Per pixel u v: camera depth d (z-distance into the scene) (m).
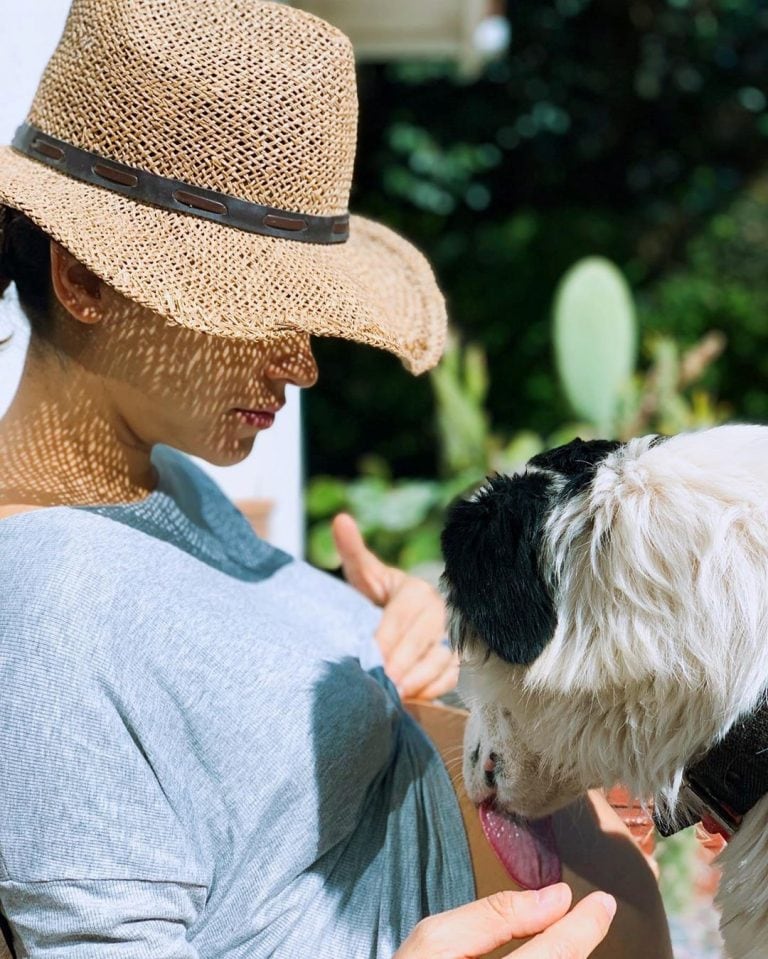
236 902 1.47
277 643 1.55
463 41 6.03
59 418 1.61
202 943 1.48
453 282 9.81
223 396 1.58
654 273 9.90
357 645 1.88
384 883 1.58
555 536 1.41
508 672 1.49
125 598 1.44
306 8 5.54
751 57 10.26
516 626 1.40
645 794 1.48
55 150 1.51
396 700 1.83
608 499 1.39
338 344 9.16
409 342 1.71
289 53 1.51
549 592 1.40
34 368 1.60
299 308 1.48
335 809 1.52
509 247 9.82
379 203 10.08
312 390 9.19
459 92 10.19
